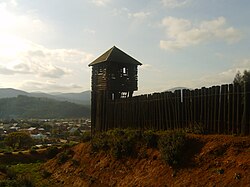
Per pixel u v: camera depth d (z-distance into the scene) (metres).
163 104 25.81
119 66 36.66
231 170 15.80
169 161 19.23
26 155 42.19
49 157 41.47
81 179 25.09
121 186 20.98
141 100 28.67
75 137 108.69
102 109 34.84
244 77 28.66
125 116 30.84
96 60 37.81
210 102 21.28
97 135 31.05
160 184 18.41
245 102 18.81
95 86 37.81
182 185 17.02
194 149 19.31
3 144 69.56
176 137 20.70
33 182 25.25
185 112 23.50
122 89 36.41
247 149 16.78
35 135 116.75
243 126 18.83
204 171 17.02
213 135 20.00
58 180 27.23
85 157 28.42
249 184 14.16
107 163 24.75
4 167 31.22
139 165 21.69
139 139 24.19
